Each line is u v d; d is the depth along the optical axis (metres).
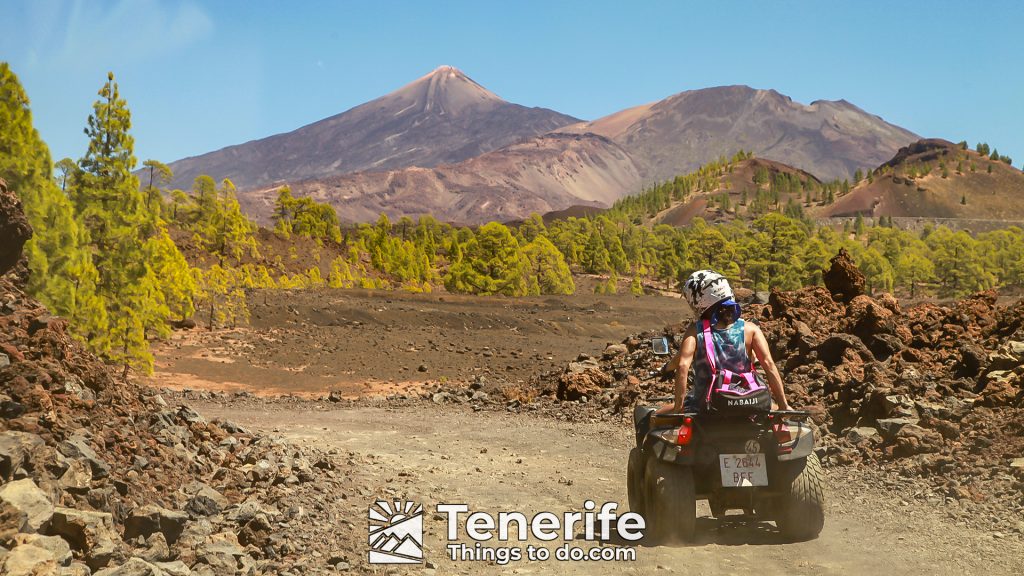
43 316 7.84
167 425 8.48
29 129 24.94
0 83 24.28
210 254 97.88
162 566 5.05
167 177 90.19
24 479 4.96
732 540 6.60
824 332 18.16
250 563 5.80
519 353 44.06
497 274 110.81
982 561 5.93
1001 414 10.46
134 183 30.86
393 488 9.41
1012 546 6.33
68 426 6.50
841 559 6.00
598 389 21.66
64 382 7.19
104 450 6.59
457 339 49.22
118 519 5.70
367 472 10.59
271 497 7.62
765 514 6.97
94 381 7.85
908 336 16.09
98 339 27.62
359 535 6.99
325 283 111.06
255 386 33.56
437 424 18.50
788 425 6.39
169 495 6.71
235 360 39.59
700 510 8.12
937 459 9.52
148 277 31.03
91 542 5.02
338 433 16.66
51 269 25.64
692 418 6.26
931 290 196.38
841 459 10.59
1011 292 198.62
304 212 155.38
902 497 8.50
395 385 34.00
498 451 13.87
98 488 5.84
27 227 8.96
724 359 6.35
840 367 14.60
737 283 175.25
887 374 13.09
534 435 16.00
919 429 10.43
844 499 8.54
